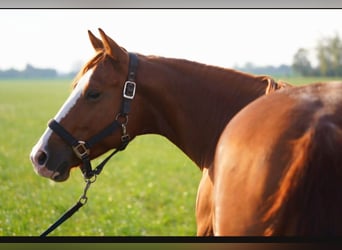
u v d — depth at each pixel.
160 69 3.54
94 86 3.42
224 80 3.50
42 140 3.48
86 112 3.44
